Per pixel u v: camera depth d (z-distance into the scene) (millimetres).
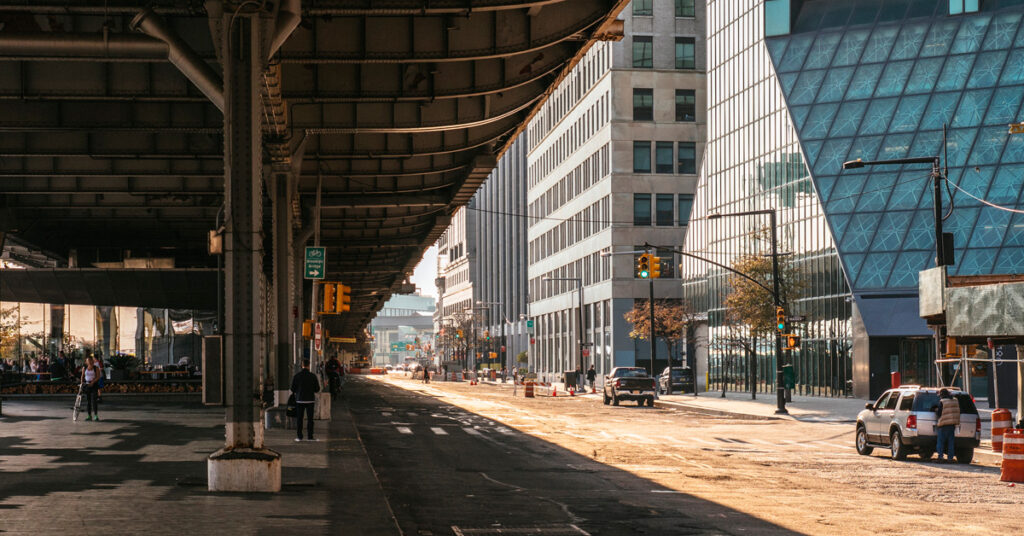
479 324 179625
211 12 17125
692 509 15500
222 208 15555
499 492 17641
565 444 28812
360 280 95500
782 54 69875
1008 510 15797
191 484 15820
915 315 56562
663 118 99375
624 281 97812
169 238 70750
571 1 28438
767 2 71438
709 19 85062
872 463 24266
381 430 33781
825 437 32719
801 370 67250
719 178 82312
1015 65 58875
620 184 98438
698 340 82562
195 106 31531
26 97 27531
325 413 36812
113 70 27672
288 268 35656
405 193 49125
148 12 21547
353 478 17406
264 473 15188
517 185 172750
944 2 63156
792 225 68000
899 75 62719
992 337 29656
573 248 112625
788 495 17500
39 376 52750
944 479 20594
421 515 14680
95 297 58094
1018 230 53906
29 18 23844
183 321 68062
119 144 36562
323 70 29547
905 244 58062
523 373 128750
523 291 168125
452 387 91750
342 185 46062
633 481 19594
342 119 33031
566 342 115875
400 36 26906
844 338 60812
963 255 54531
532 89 35781
